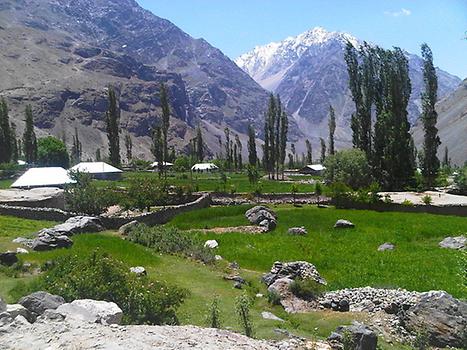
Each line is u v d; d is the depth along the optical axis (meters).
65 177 78.56
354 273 33.00
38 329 14.78
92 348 13.48
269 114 137.88
